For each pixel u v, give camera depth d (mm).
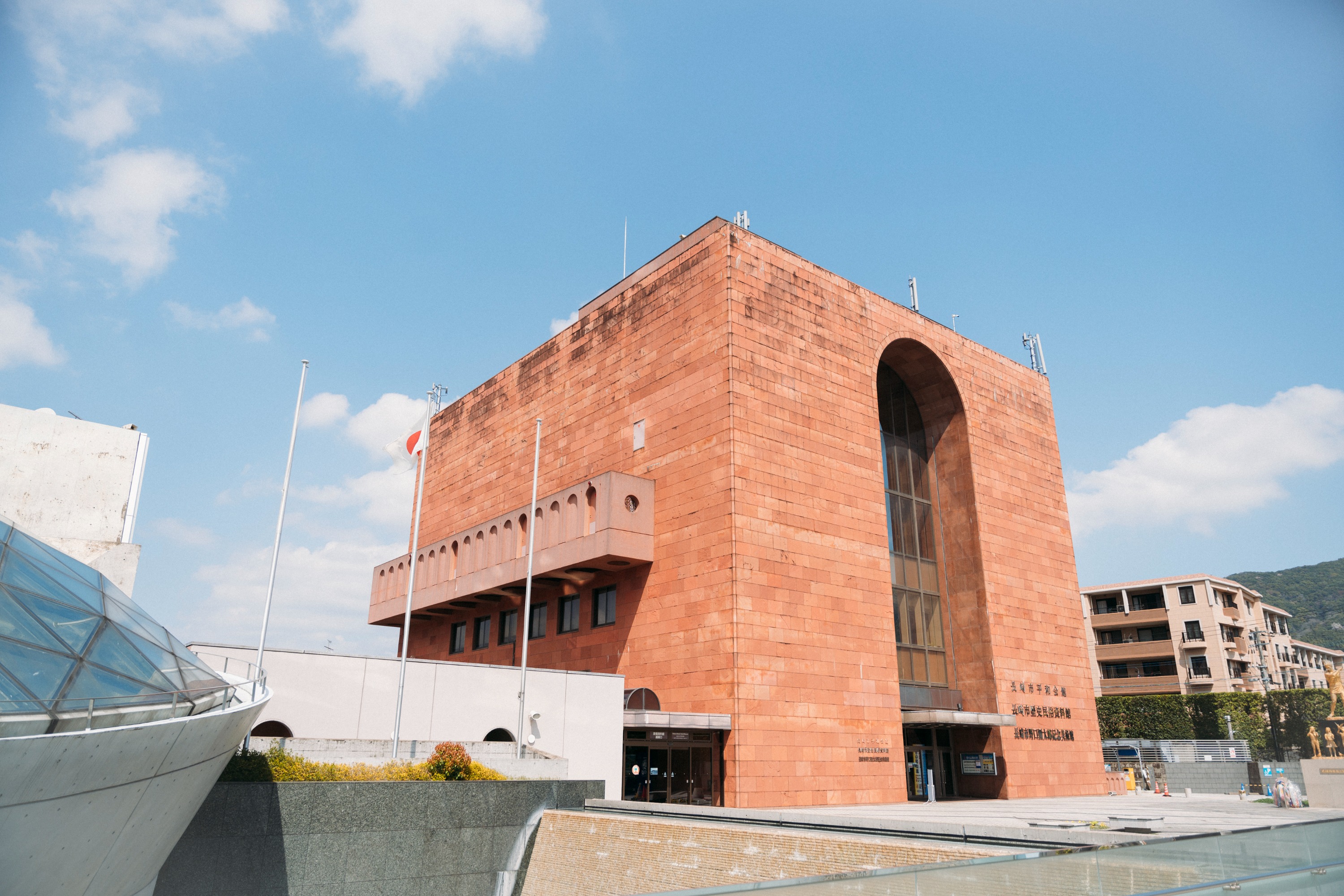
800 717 33000
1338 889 14109
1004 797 40344
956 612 44406
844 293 40906
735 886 8000
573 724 32125
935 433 47438
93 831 12469
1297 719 66688
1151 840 11547
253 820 19828
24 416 30797
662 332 39156
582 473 42719
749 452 34469
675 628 34625
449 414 57906
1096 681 87438
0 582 13625
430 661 30609
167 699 14531
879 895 8852
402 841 22266
